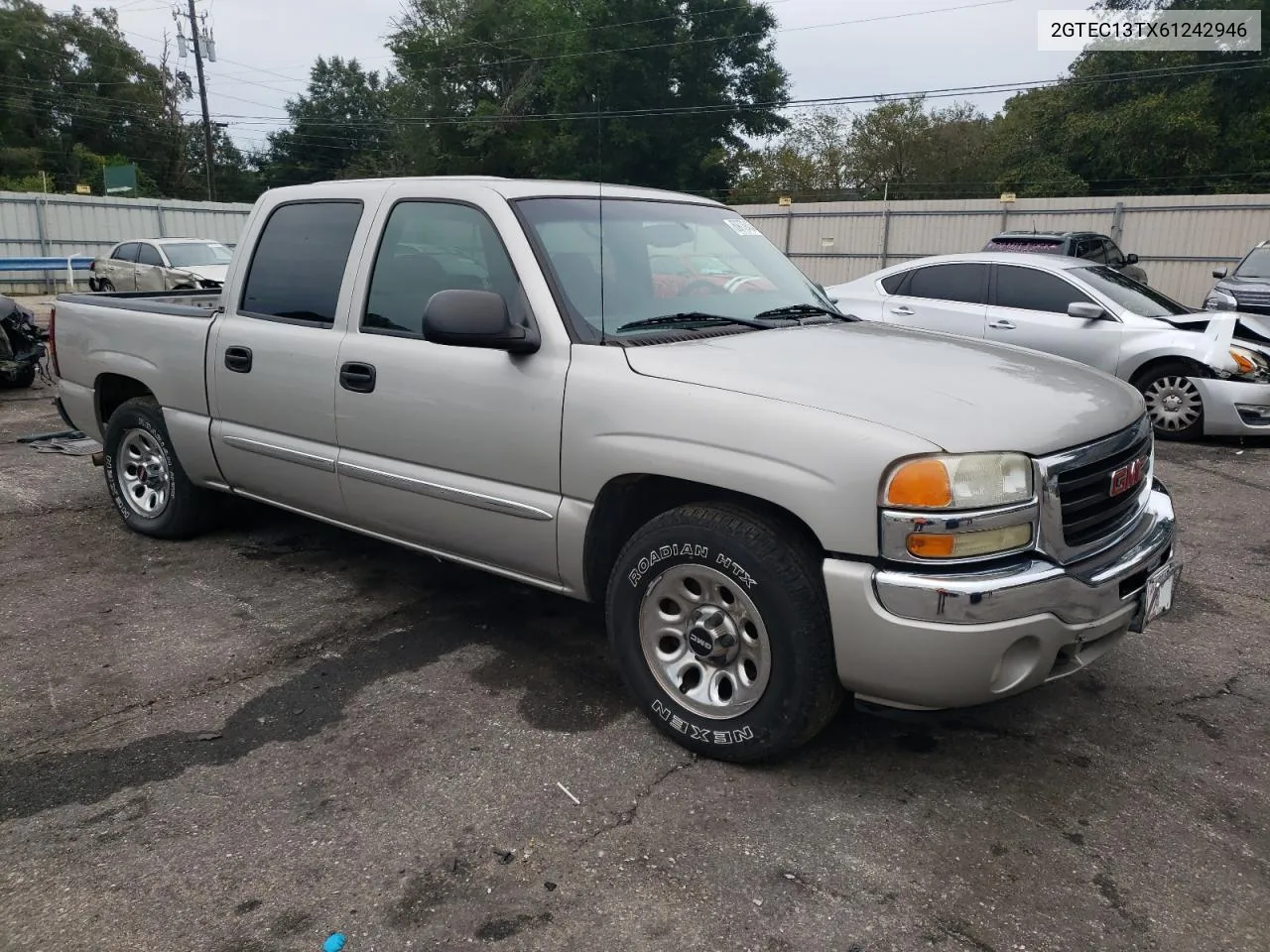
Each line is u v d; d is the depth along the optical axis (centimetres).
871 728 325
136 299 550
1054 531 266
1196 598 453
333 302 396
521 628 406
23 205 2517
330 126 6794
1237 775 298
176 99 6219
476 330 307
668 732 311
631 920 232
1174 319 828
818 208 2659
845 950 223
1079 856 258
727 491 291
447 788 287
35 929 229
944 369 305
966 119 4712
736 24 3453
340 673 363
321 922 232
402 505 375
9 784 288
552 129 3609
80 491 606
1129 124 3341
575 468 315
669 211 401
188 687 350
